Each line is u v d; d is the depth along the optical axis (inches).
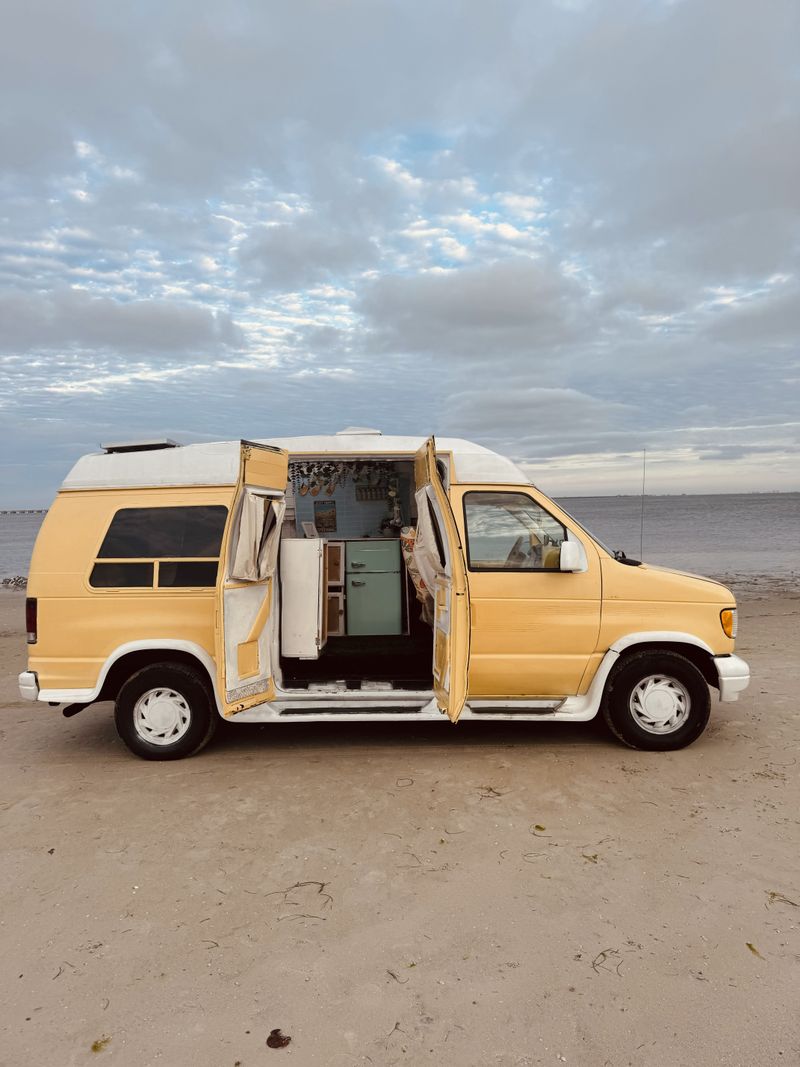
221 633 173.0
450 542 167.3
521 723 228.5
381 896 125.1
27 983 103.6
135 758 200.7
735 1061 87.3
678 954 107.9
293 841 146.6
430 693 200.5
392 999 98.9
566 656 195.8
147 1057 89.0
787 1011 95.6
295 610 207.3
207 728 195.9
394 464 267.3
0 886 131.1
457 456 206.5
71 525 197.9
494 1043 90.7
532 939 112.0
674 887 126.7
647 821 153.7
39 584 194.4
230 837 148.9
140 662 201.0
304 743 210.5
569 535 200.1
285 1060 88.2
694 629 195.9
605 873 131.9
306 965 106.5
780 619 445.1
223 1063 87.9
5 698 282.0
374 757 196.7
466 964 106.1
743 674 194.5
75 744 216.8
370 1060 88.0
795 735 213.5
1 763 199.5
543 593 194.5
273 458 193.0
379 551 243.1
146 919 119.3
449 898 124.1
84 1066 87.7
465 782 176.9
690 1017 94.6
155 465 201.8
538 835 147.5
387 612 241.8
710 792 169.5
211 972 105.3
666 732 197.3
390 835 148.5
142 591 192.9
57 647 193.5
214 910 121.7
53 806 167.0
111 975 105.0
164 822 156.8
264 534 190.1
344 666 219.9
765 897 123.3
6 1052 90.2
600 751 199.3
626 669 195.8
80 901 125.3
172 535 195.6
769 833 147.6
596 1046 89.9
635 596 195.3
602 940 111.7
